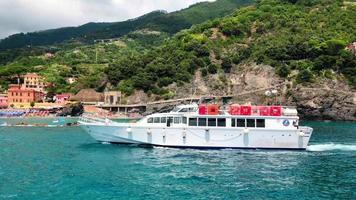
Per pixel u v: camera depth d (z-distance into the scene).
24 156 51.03
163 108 155.00
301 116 143.75
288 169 42.75
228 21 190.25
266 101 147.25
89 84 183.50
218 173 40.66
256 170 42.22
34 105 175.50
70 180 37.25
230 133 54.16
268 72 152.50
